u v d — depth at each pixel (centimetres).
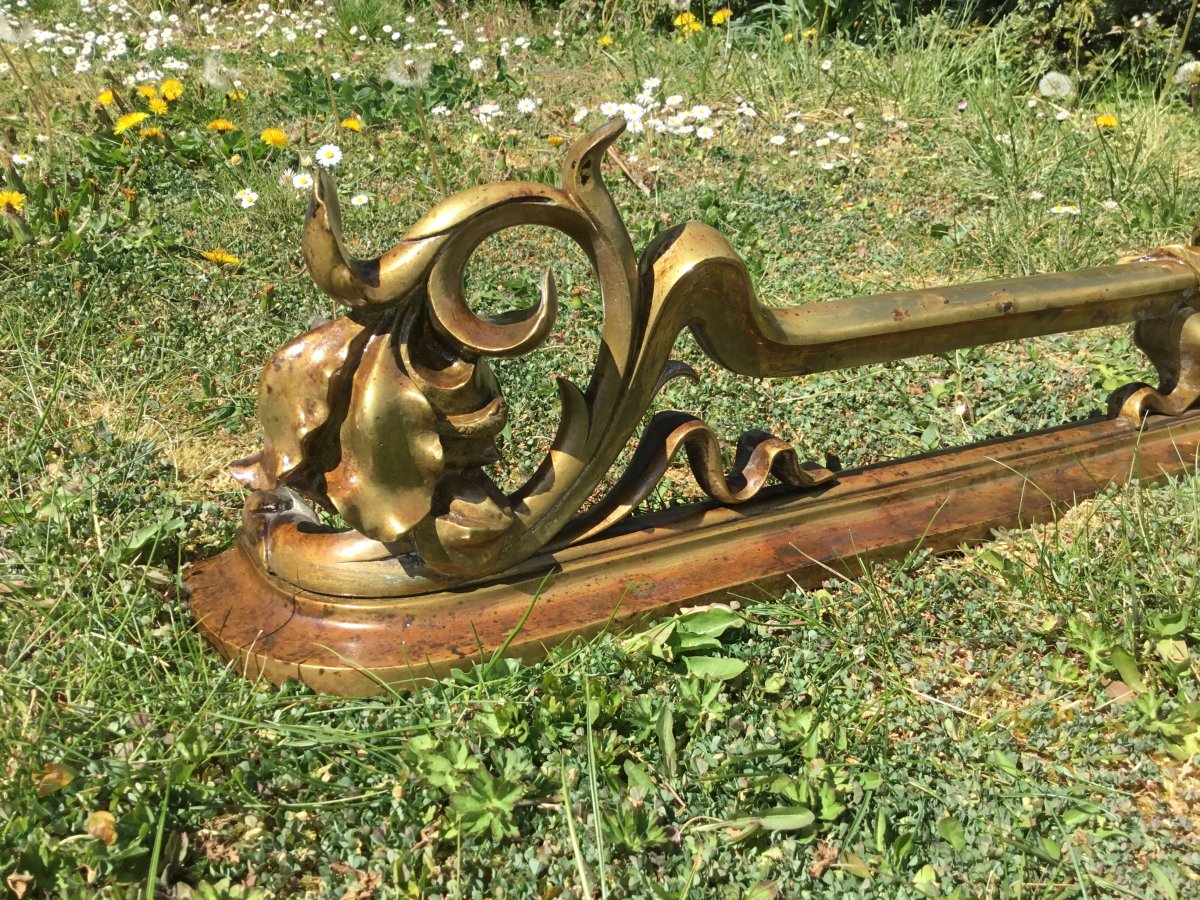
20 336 362
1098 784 214
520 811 199
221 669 229
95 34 739
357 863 188
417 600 228
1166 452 323
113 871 181
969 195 572
